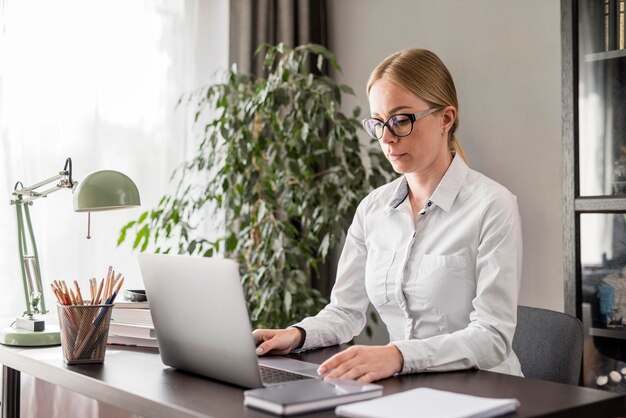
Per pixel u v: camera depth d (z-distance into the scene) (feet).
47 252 9.19
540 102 9.10
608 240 7.65
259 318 9.59
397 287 5.71
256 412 3.68
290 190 9.91
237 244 9.75
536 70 9.14
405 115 5.33
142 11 10.00
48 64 9.23
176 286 4.62
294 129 9.55
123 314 5.98
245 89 10.03
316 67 11.44
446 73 5.58
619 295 7.56
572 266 7.86
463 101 9.95
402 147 5.40
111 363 5.16
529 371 5.94
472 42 9.83
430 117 5.43
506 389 4.16
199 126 10.54
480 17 9.73
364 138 11.03
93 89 9.55
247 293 9.77
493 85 9.61
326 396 3.73
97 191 5.68
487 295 5.05
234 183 9.66
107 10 9.71
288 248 9.35
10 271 8.86
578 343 5.74
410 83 5.35
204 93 10.61
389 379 4.45
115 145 9.77
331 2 11.73
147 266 4.88
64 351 5.16
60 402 9.25
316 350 5.62
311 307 9.66
